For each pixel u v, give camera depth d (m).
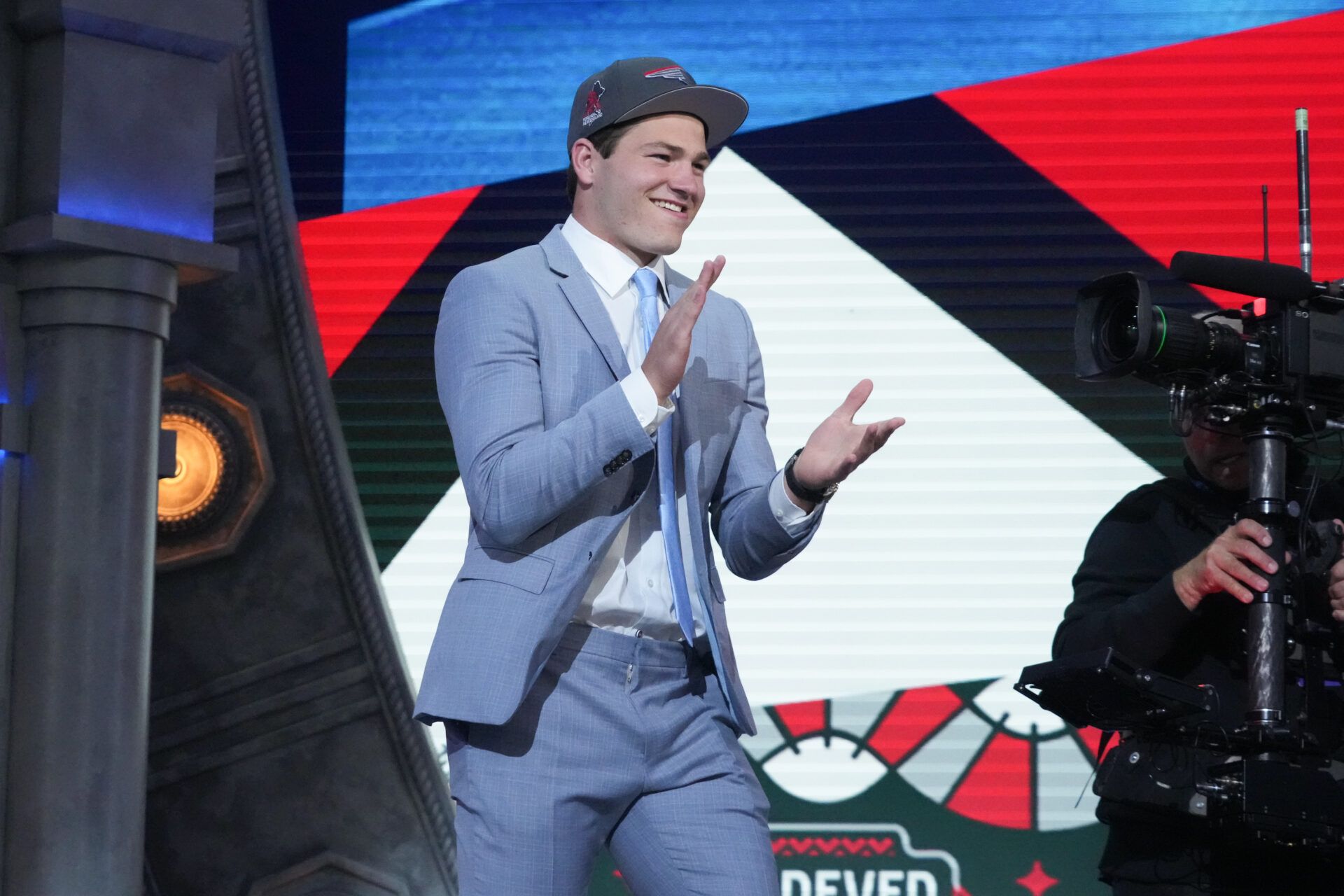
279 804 7.96
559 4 8.84
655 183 4.20
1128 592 5.02
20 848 6.24
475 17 8.84
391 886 7.99
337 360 8.60
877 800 8.07
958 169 8.64
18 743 6.28
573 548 3.91
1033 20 8.75
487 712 3.81
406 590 8.41
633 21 8.81
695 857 4.00
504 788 3.91
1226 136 8.62
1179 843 4.66
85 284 6.36
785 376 8.49
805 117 8.70
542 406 4.05
